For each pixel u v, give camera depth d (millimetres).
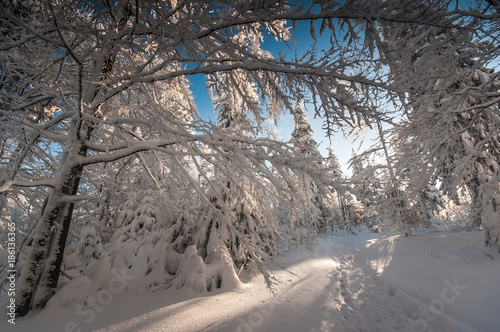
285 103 3383
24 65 3625
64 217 4078
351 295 5547
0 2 2363
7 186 3068
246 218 7285
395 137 6430
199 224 6895
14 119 3873
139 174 8750
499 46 3836
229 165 4258
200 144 4781
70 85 4848
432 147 6309
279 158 3662
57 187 3973
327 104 2912
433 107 5590
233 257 6836
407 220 11789
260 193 4879
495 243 6188
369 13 2158
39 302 3672
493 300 3855
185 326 3521
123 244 7844
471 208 8828
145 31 2904
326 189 3361
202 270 5277
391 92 2660
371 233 24703
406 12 2109
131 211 9102
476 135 8359
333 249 14234
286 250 10852
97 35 2529
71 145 4156
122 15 3023
